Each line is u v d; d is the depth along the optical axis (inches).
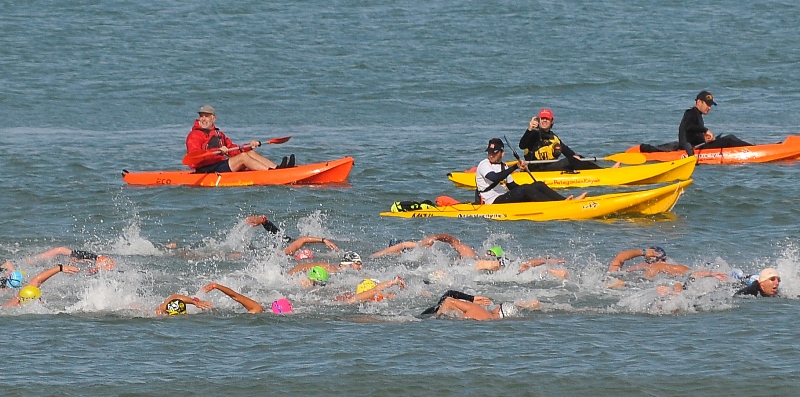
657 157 3376.0
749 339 1694.1
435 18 6422.2
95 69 5172.2
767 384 1512.1
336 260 2255.2
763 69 5334.6
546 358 1612.9
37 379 1519.4
